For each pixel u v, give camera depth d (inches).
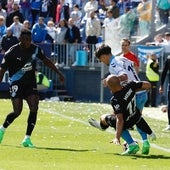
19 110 1467.8
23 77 1453.0
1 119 2129.7
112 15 3358.8
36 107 1461.6
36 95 1462.8
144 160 1307.8
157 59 3051.2
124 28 3137.3
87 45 3245.6
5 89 3152.1
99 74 3221.0
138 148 1369.3
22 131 1765.5
